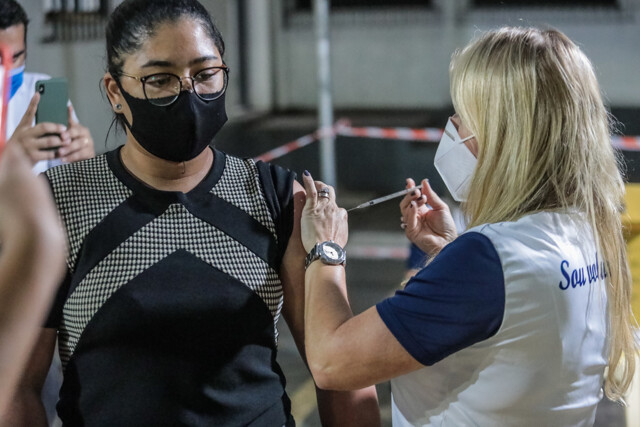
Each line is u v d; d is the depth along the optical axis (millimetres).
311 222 1674
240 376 1588
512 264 1415
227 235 1601
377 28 9672
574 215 1495
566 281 1436
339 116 9695
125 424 1519
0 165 707
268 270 1624
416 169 8438
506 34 1547
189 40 1545
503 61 1495
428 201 1998
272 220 1655
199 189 1625
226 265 1582
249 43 10031
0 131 964
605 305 1550
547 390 1457
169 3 1572
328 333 1541
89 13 6648
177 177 1622
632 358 1634
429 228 2006
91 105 6656
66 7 6348
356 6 9750
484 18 9344
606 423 2613
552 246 1444
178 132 1552
